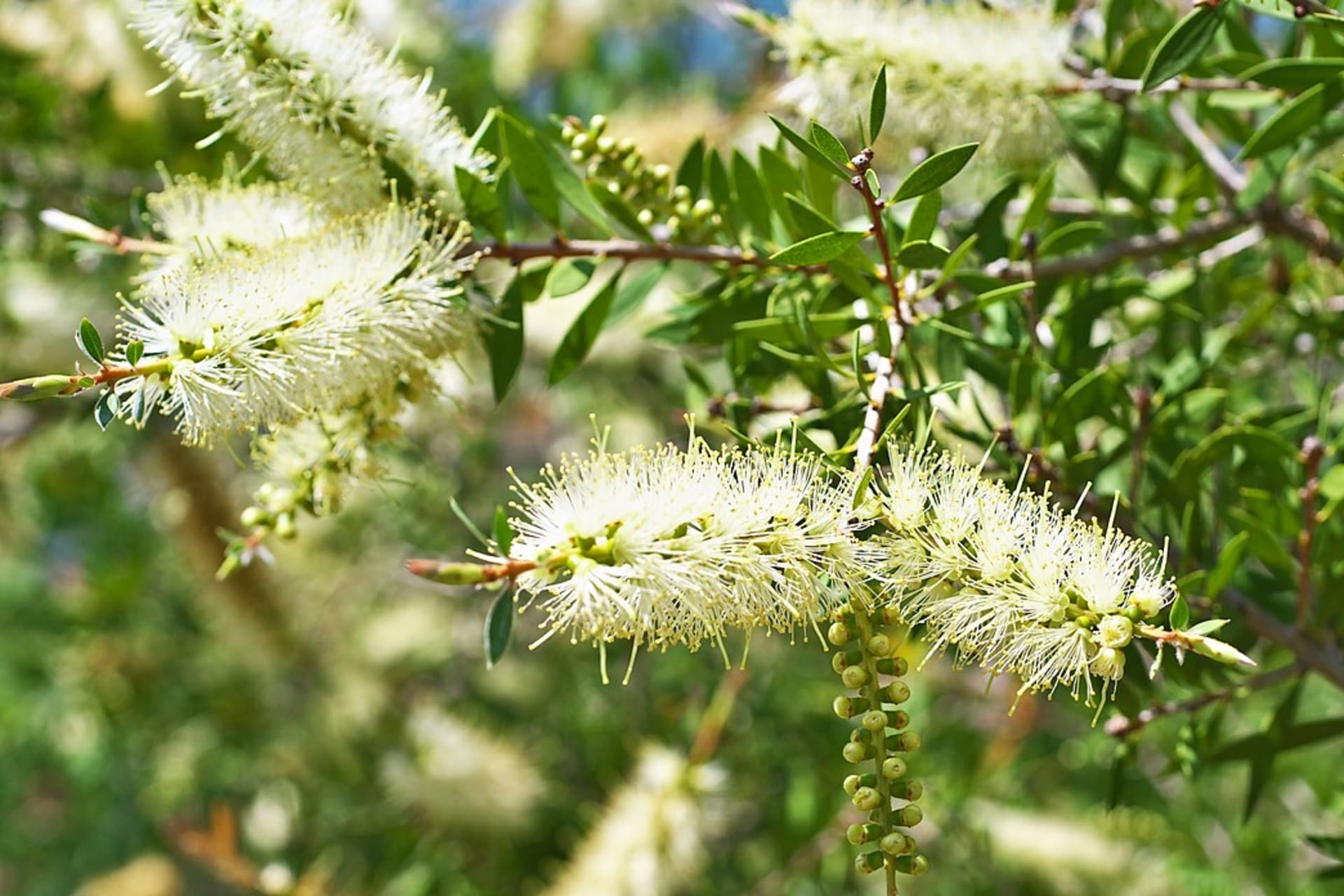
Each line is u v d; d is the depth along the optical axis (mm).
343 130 576
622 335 1109
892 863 493
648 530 492
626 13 1261
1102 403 613
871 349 594
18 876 1397
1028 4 658
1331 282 717
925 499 509
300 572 1215
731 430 520
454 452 1171
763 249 631
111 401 508
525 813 1112
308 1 573
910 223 552
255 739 1253
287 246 556
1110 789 628
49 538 1366
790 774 1061
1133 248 669
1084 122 669
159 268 597
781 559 497
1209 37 558
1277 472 620
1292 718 626
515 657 1248
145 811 1324
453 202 587
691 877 890
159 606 1312
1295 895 972
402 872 1125
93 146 903
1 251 853
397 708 1236
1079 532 503
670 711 1133
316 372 531
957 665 507
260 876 938
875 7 625
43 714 1319
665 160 930
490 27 1317
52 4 886
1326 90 597
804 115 644
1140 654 603
